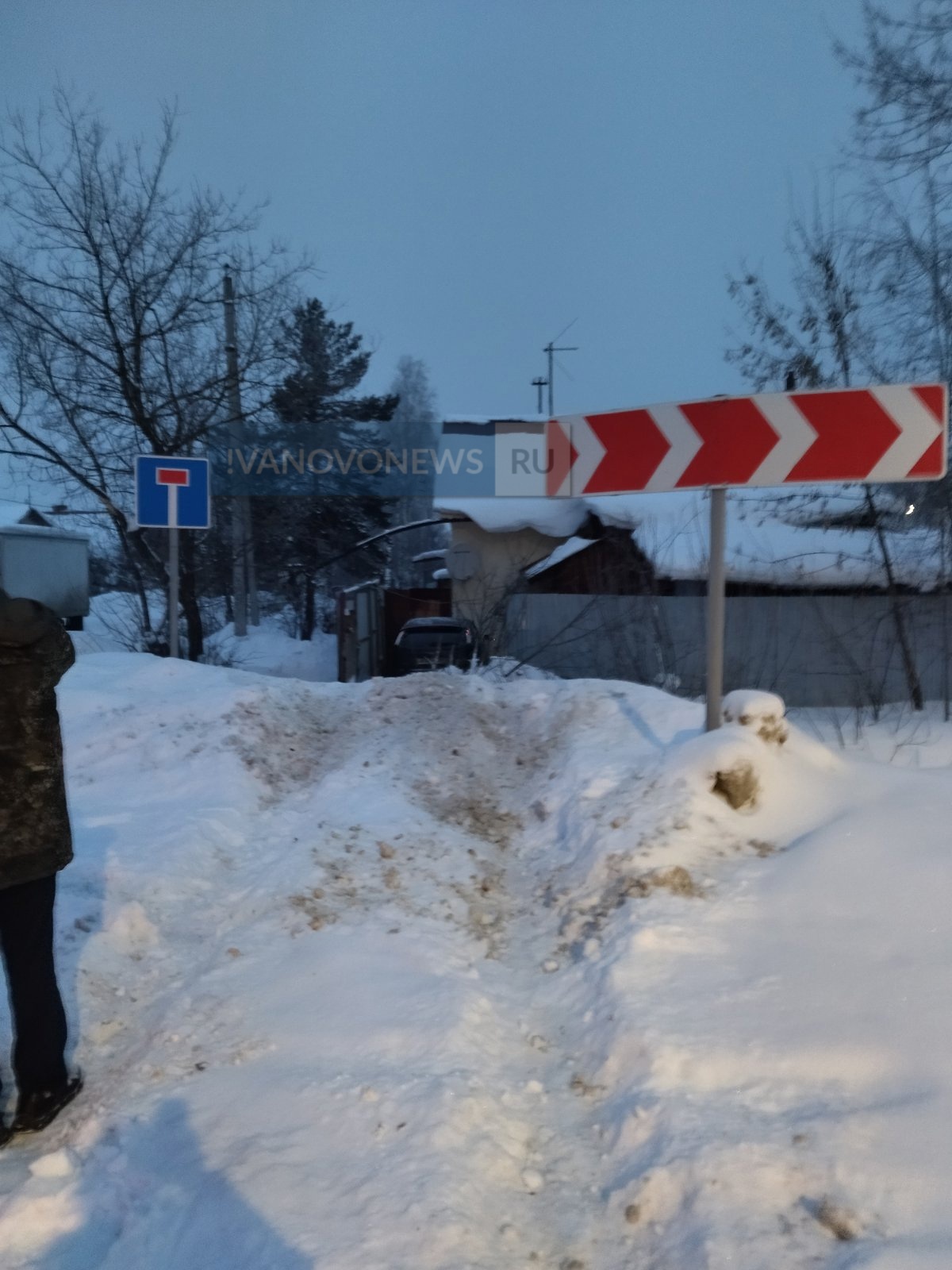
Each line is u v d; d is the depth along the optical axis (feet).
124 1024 12.23
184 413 53.78
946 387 15.60
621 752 20.36
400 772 21.72
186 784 20.92
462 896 15.76
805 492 39.04
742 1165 8.72
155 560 55.36
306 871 15.84
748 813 16.21
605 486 17.95
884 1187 8.37
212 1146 9.47
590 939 13.57
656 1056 10.38
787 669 39.42
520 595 47.42
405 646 54.80
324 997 12.17
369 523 114.83
